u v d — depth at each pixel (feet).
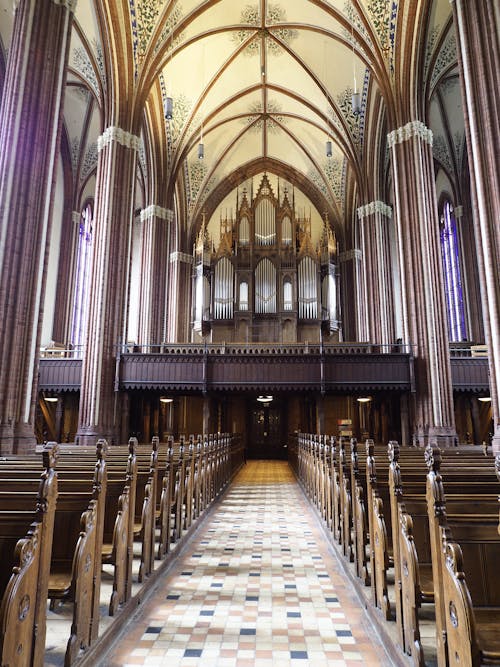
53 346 77.00
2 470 18.58
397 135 62.44
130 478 17.26
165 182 84.38
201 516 33.60
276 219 104.17
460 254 89.35
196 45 75.10
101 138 62.34
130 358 59.98
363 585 18.81
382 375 60.13
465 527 11.88
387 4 60.80
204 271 100.99
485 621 10.60
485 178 35.81
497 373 34.19
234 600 18.42
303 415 100.68
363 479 21.24
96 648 13.12
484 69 36.32
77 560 12.07
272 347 67.21
